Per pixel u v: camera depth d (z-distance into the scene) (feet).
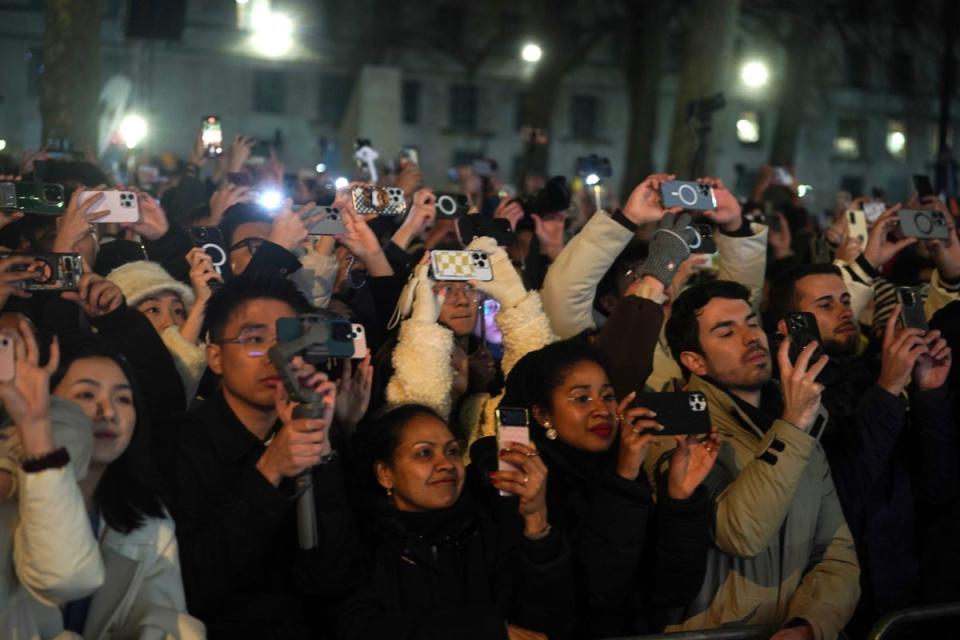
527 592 10.26
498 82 140.46
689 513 10.77
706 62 48.85
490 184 25.81
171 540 9.51
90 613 9.20
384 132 53.57
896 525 13.02
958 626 13.26
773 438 11.25
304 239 13.99
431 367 12.26
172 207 19.97
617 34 138.82
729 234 15.51
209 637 10.02
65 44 34.24
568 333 13.92
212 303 10.74
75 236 13.35
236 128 126.21
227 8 125.39
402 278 14.24
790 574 11.78
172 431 10.50
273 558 10.50
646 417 10.74
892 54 82.17
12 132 114.21
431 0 127.34
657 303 12.26
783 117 86.38
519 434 10.33
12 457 8.64
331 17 130.41
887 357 12.69
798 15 80.48
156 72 122.52
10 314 11.59
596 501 10.78
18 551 8.45
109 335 11.44
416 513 10.71
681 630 11.64
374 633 10.07
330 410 9.50
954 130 141.28
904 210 16.22
